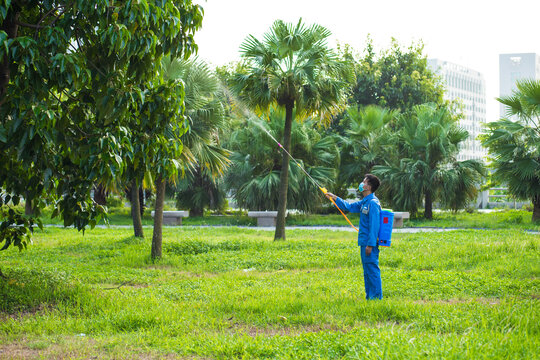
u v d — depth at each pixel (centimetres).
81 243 1464
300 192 2498
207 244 1355
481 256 1095
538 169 2239
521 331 449
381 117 2828
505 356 370
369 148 2842
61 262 1150
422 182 2572
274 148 2508
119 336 512
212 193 3038
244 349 439
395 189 2603
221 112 1353
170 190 3053
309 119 2716
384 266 1064
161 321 563
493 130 2377
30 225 819
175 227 2219
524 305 579
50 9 607
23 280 776
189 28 665
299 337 464
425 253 1179
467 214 3086
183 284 827
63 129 626
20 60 555
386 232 671
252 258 1157
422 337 432
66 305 649
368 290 675
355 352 391
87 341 503
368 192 691
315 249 1294
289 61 1473
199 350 449
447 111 2784
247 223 2591
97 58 645
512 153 2298
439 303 646
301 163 2484
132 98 623
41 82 559
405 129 2738
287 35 1436
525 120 2303
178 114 687
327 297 678
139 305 645
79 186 709
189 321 564
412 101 3597
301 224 2484
